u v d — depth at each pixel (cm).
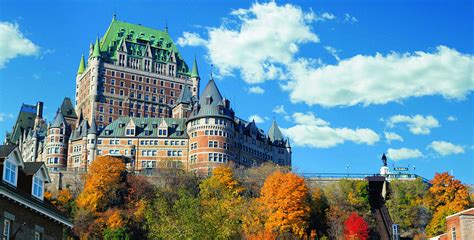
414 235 15838
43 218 6188
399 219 16088
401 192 16700
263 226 14738
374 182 16600
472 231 8381
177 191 16462
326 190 16712
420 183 16975
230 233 7481
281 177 15500
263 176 18012
